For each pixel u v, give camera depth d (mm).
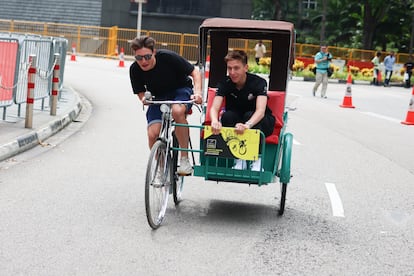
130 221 6035
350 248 5629
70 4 45281
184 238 5605
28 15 44656
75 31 42188
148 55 5934
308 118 15758
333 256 5367
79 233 5562
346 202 7410
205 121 6629
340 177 8836
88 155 9242
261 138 6090
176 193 6773
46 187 7188
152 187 5820
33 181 7434
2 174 7691
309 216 6684
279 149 6578
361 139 12711
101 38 41875
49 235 5457
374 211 7059
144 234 5648
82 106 15195
